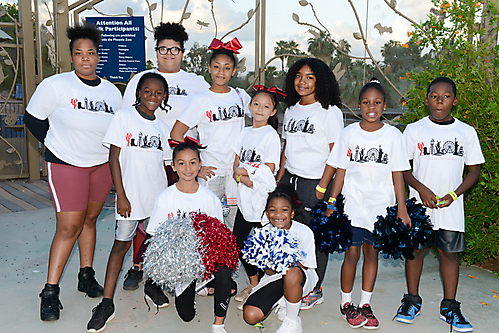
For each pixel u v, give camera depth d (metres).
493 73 4.36
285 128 3.74
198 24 6.15
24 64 8.23
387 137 3.18
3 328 3.19
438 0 4.67
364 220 3.27
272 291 2.99
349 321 3.25
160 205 3.18
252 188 3.46
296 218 3.69
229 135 3.73
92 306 3.56
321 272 3.61
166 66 3.99
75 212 3.36
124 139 3.28
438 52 4.71
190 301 3.09
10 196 7.42
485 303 3.63
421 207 3.19
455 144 3.27
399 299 3.75
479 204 4.16
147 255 2.90
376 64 5.67
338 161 3.33
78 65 3.37
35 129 3.40
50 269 3.33
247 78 6.15
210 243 2.88
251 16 5.98
